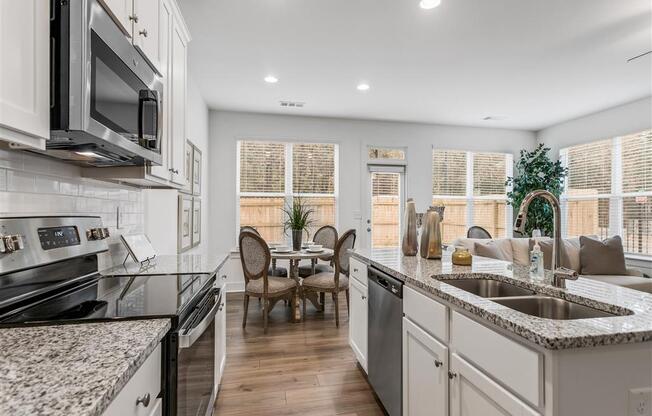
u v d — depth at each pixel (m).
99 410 0.58
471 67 3.56
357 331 2.57
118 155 1.49
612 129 4.92
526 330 0.92
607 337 0.88
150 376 0.92
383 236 5.75
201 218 4.43
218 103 4.75
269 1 2.44
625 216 4.80
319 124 5.45
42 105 0.99
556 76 3.80
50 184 1.45
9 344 0.85
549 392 0.88
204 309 1.45
